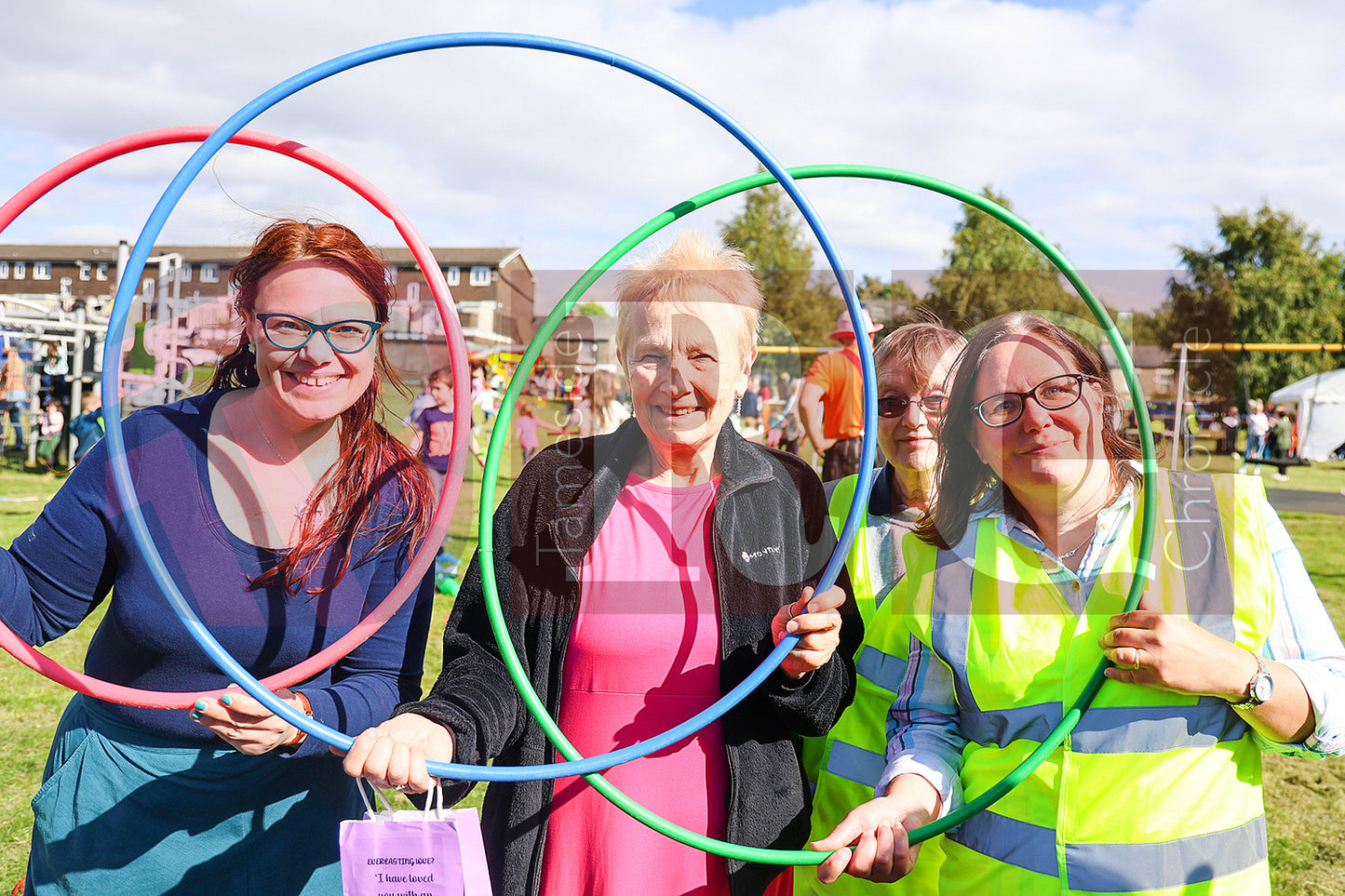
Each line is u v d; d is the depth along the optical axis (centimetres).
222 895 156
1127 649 140
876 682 173
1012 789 150
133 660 155
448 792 166
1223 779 146
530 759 159
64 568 152
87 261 2519
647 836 156
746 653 157
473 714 150
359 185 162
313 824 160
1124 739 145
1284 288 1811
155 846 153
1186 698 146
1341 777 362
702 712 149
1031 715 151
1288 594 149
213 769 152
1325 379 1498
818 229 164
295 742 151
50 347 1127
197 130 163
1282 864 294
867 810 152
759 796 156
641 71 162
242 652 155
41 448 1103
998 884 150
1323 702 138
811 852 149
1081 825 145
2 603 146
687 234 162
